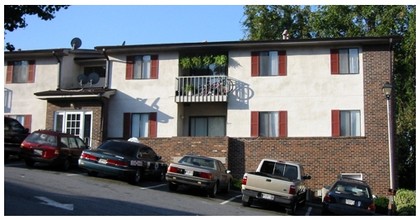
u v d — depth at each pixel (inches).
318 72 984.3
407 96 1387.8
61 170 808.9
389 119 887.1
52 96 1037.8
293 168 692.1
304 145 950.4
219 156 952.9
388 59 960.9
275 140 960.9
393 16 1370.6
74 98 1035.3
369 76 960.3
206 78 1019.3
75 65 1166.3
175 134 1019.3
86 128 1031.0
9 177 639.8
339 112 965.8
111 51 1061.8
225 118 1051.9
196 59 1028.5
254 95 999.6
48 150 784.3
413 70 1346.0
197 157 756.6
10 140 847.1
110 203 526.0
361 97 961.5
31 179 642.8
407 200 779.4
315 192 927.0
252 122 991.6
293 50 1000.2
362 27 1428.4
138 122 1040.2
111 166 720.3
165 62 1047.6
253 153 965.2
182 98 1016.2
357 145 936.9
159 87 1041.5
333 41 969.5
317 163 941.2
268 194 640.4
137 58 1062.4
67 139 829.2
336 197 644.7
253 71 1006.4
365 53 968.9
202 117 1064.8
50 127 1047.0
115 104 1053.8
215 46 1010.7
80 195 557.9
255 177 649.6
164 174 853.2
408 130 1382.9
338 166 934.4
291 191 633.6
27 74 1133.7
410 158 1414.9
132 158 737.6
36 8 700.0
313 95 979.3
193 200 651.5
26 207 448.1
